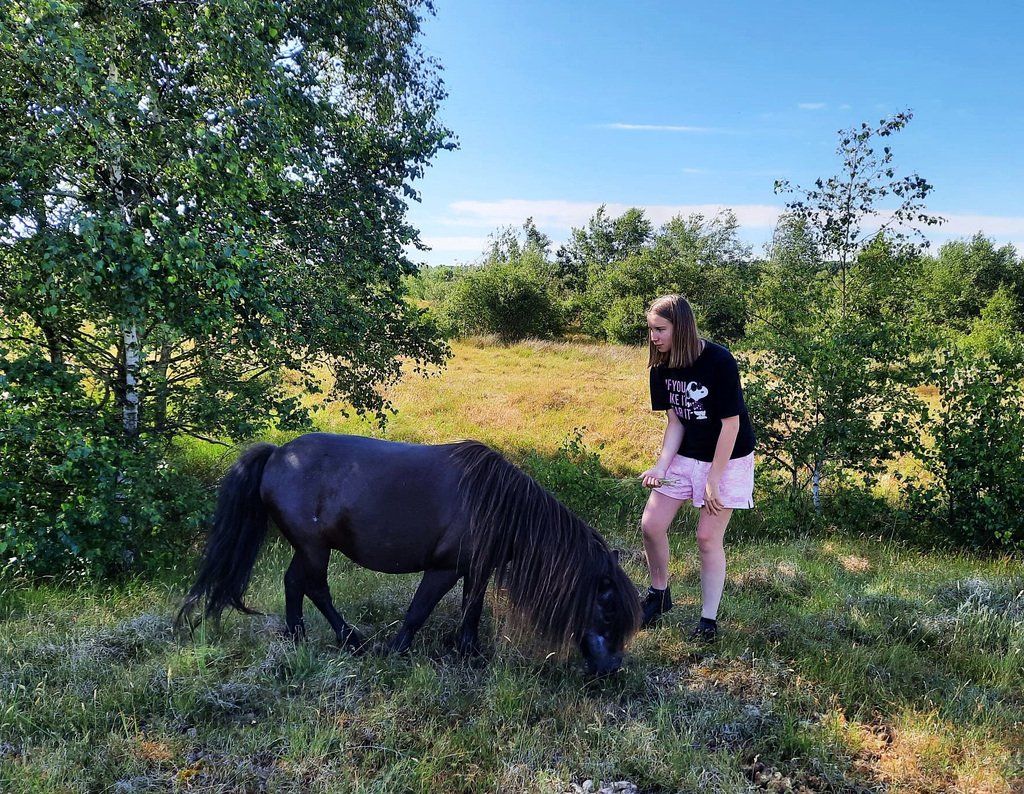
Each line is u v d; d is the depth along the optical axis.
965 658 3.39
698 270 26.12
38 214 3.58
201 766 2.26
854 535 6.00
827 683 3.03
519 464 7.90
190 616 3.13
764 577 4.48
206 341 4.80
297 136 4.37
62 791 2.07
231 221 3.89
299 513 3.02
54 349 4.46
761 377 6.47
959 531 5.91
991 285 33.78
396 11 6.24
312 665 2.92
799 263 6.80
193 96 4.31
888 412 6.18
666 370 3.30
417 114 5.69
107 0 3.90
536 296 25.11
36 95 3.67
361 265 5.20
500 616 3.36
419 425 9.96
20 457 4.02
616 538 5.44
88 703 2.58
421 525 2.96
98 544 4.07
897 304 6.74
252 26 4.12
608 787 2.26
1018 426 5.61
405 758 2.30
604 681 2.93
